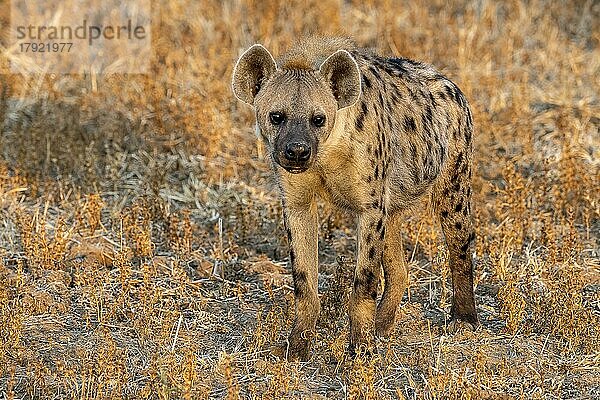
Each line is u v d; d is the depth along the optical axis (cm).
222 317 992
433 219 1168
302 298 903
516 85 1659
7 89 1561
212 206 1311
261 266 1123
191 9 1892
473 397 805
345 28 1853
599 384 855
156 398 810
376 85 904
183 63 1678
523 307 985
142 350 901
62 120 1477
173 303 1000
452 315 1002
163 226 1190
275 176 903
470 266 997
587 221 1218
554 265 1118
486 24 1889
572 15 1988
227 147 1448
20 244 1159
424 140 948
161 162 1407
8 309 928
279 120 845
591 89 1672
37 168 1350
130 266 1077
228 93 1562
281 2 1886
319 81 849
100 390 802
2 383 828
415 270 1120
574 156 1372
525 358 902
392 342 934
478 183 1342
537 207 1288
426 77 986
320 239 1202
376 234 888
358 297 888
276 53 1695
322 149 858
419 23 1888
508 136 1497
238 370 864
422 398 812
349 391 812
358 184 874
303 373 864
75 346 904
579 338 927
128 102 1552
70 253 1130
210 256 1154
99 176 1353
